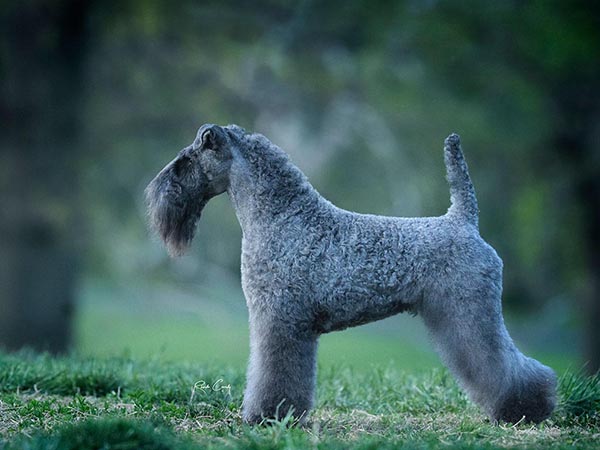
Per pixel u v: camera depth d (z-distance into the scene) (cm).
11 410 645
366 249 581
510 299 3284
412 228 590
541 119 1697
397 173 1867
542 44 1670
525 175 1967
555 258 2050
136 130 1688
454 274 579
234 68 1655
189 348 2056
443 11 1659
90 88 1602
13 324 1522
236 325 2531
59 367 812
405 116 1739
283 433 529
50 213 1505
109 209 1823
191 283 2620
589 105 1769
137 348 2036
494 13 1658
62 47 1534
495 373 577
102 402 696
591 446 527
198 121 1681
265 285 579
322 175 2016
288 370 574
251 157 602
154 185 615
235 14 1647
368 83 1677
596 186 1798
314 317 584
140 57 1658
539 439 551
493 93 1700
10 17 1517
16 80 1520
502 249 2673
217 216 2338
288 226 584
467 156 1941
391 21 1645
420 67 1691
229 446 502
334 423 621
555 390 601
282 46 1623
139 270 2288
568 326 2959
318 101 1766
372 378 830
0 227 1519
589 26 1672
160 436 500
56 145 1521
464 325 576
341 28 1662
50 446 473
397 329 2886
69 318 1581
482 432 568
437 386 759
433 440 525
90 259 1941
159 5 1566
